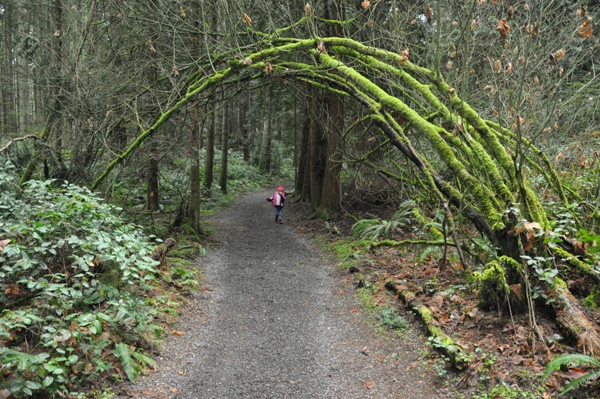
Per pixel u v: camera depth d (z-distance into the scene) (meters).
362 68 10.52
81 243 4.94
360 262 8.48
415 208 9.08
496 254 5.44
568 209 5.89
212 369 4.66
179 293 6.79
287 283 7.86
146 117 10.64
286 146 30.72
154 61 10.01
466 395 4.00
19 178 8.61
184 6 10.23
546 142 7.94
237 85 11.66
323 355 5.02
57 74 9.34
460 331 5.07
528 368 4.09
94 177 9.50
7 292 4.72
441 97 8.05
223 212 16.53
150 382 4.27
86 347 4.15
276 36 9.43
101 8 10.30
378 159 12.74
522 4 7.94
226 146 21.39
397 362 4.76
